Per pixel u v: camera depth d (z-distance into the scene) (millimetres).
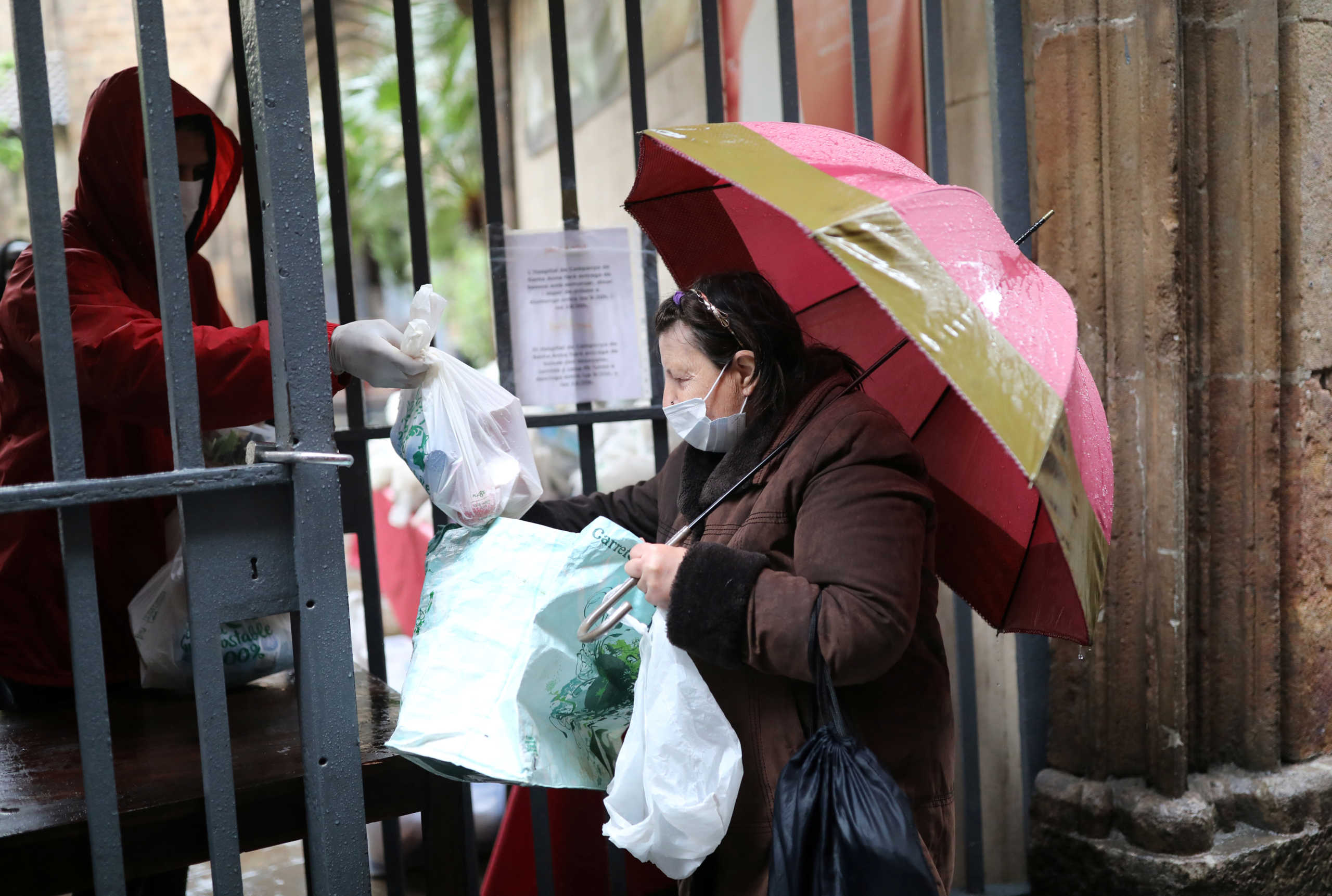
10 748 1843
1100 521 1564
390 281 7133
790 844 1486
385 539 4422
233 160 2385
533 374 2512
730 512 1741
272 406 1798
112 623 2145
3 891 1510
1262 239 2594
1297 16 2562
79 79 7375
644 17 5219
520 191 7375
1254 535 2674
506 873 2594
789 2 2596
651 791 1587
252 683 2164
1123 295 2602
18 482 2041
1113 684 2703
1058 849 2770
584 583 1673
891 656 1547
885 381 2033
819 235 1398
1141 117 2525
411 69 2375
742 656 1589
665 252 2131
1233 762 2756
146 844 1570
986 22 2734
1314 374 2713
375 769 1690
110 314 1856
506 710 1634
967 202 1579
